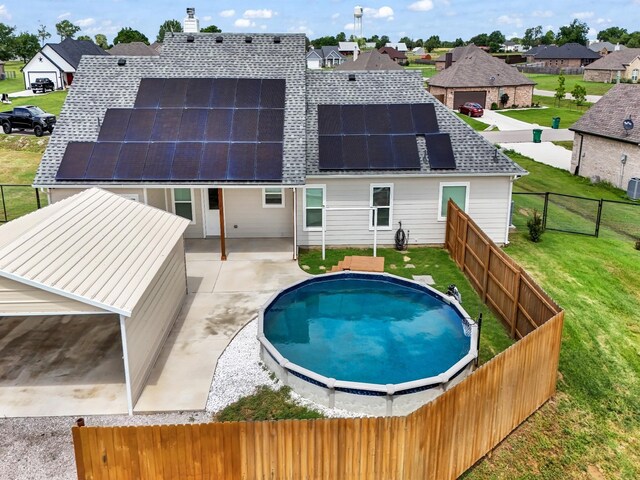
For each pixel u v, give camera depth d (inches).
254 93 863.1
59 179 752.3
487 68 2620.6
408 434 328.2
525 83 2615.7
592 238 890.7
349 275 701.9
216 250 814.5
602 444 426.3
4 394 467.5
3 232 476.7
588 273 740.7
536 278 713.6
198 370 506.6
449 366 522.6
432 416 338.6
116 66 917.8
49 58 2559.1
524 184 1273.4
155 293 517.0
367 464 331.3
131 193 781.3
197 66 920.3
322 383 447.2
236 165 761.0
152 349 506.9
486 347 552.1
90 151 779.4
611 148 1250.6
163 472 328.8
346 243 842.8
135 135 798.5
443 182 812.6
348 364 526.6
